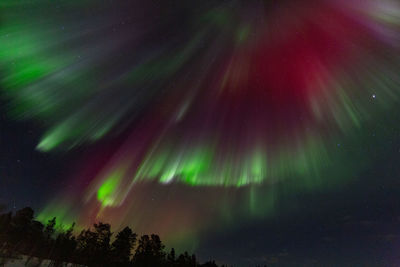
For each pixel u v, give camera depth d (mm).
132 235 36875
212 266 47750
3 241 27578
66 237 33469
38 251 30109
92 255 33562
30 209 31781
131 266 35312
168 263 39719
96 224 36125
